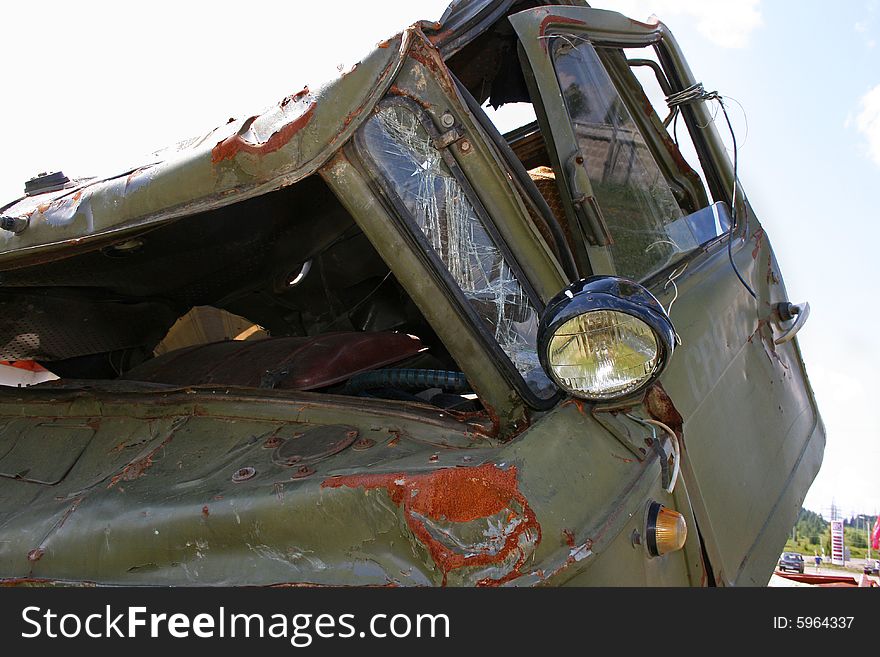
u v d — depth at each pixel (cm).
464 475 162
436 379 250
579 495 168
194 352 307
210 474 204
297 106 189
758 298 319
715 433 246
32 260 243
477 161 194
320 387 251
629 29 300
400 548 165
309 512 172
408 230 187
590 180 255
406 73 188
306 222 299
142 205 207
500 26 281
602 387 180
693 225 312
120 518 195
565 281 207
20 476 242
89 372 359
